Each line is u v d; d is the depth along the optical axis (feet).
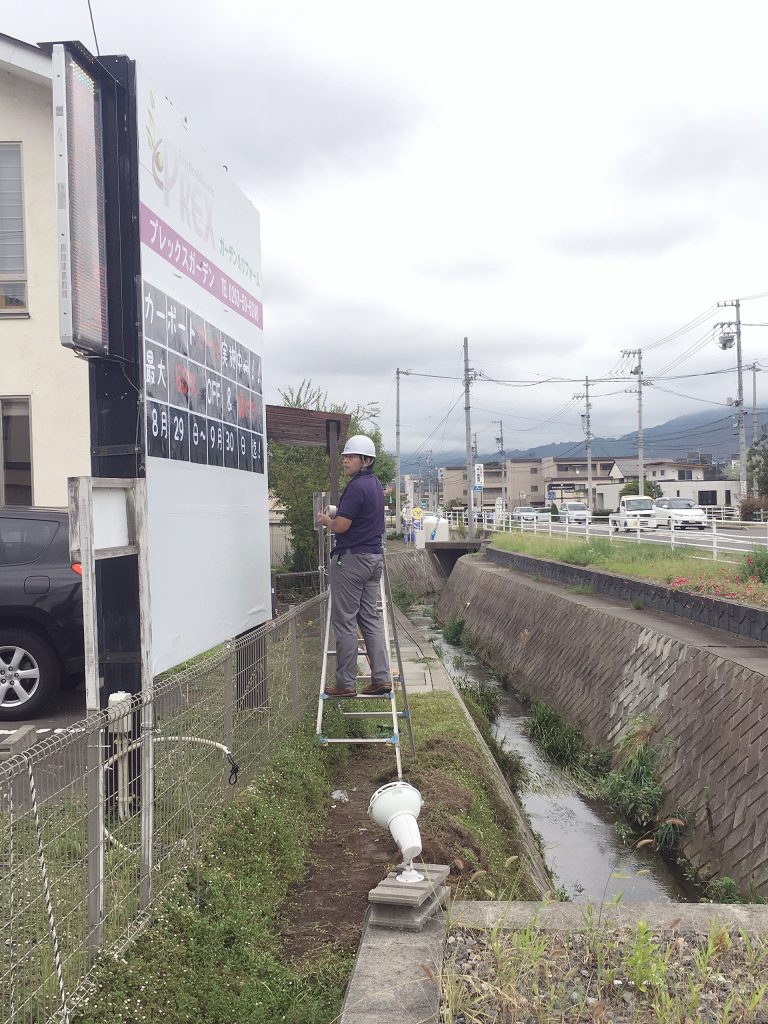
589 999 11.61
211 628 20.93
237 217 24.43
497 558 108.78
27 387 40.06
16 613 24.54
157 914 13.01
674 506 149.59
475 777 26.61
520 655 69.77
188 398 19.63
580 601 62.18
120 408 16.96
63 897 10.67
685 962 12.53
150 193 17.38
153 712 13.75
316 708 27.89
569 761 44.91
